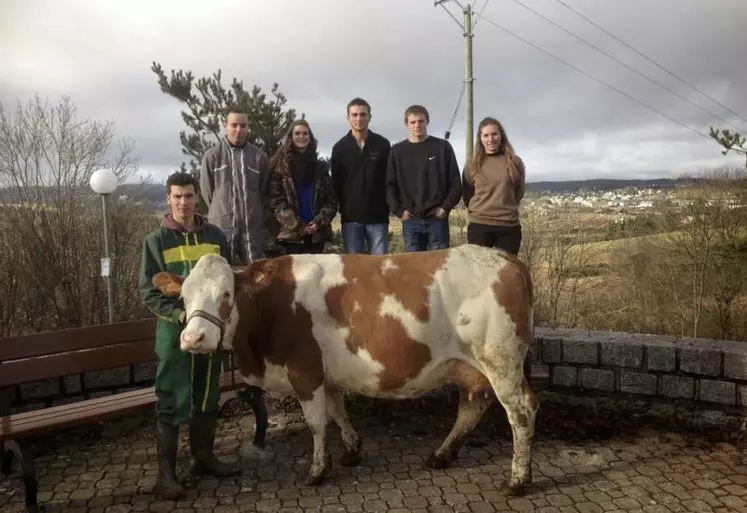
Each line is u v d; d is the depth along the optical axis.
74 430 5.00
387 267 4.00
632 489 3.96
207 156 5.61
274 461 4.48
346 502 3.87
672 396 4.95
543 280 12.67
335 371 4.00
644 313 12.84
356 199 5.86
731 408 4.78
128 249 8.65
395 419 5.24
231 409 5.47
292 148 5.66
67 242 7.73
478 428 4.98
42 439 4.83
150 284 3.91
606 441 4.68
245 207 5.55
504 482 4.05
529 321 3.94
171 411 3.89
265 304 3.94
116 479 4.21
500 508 3.76
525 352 3.93
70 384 5.14
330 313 3.94
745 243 12.36
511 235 5.39
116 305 7.94
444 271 3.92
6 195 8.88
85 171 9.83
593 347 5.13
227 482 4.16
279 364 4.00
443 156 5.62
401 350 3.88
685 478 4.09
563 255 12.91
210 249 4.11
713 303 12.75
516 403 3.90
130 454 4.61
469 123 17.25
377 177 5.88
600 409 5.13
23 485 4.11
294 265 4.04
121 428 5.07
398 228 12.38
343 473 4.28
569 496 3.89
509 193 5.36
